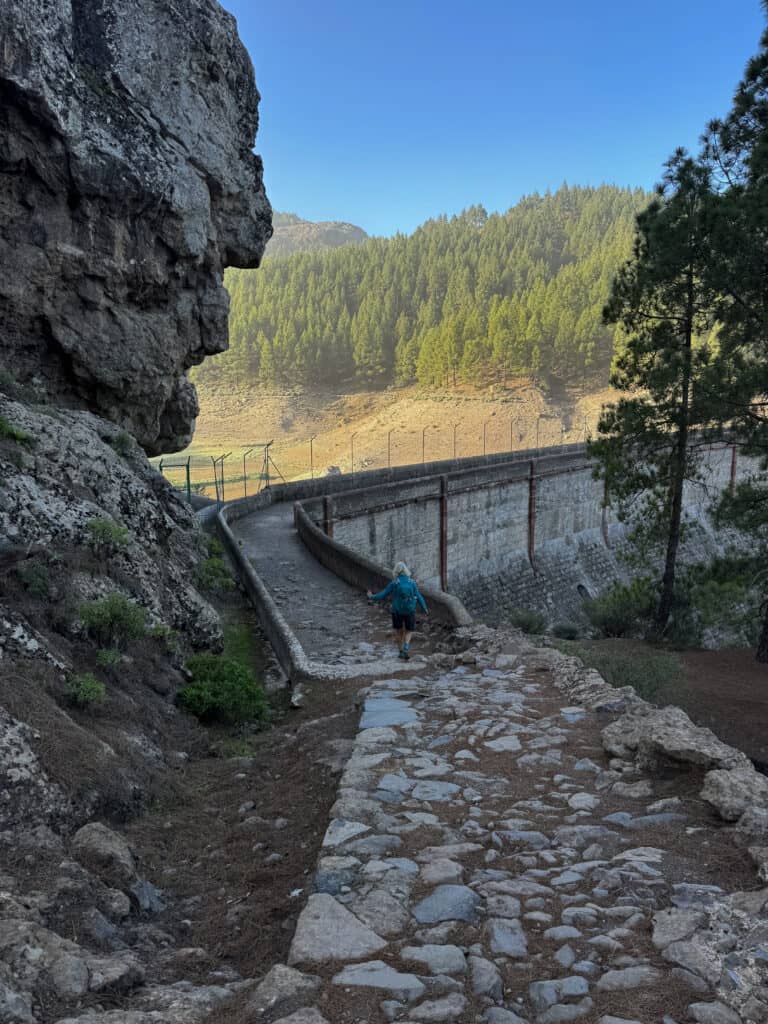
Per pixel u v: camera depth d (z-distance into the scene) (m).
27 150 16.33
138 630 9.78
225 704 10.20
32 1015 3.65
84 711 7.80
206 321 22.89
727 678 23.08
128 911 5.16
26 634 7.99
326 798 7.14
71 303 18.41
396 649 13.93
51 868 5.24
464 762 7.62
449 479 38.38
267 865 5.99
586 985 4.00
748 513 23.12
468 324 185.75
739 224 20.17
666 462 25.84
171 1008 3.92
